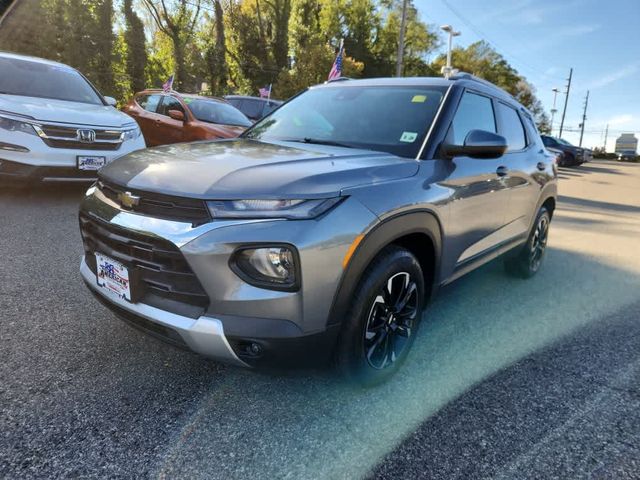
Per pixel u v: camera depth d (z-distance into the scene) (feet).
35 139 16.37
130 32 85.76
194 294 6.08
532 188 12.70
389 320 7.54
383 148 8.79
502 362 8.96
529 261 14.07
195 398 7.12
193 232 5.89
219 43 102.68
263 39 110.52
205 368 7.91
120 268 6.70
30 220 15.72
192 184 6.20
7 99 16.80
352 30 147.95
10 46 71.87
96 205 7.22
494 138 8.52
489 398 7.68
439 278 8.75
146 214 6.34
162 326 6.30
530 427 6.98
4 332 8.54
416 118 9.21
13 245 13.15
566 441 6.70
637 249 19.57
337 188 6.45
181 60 100.37
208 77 101.81
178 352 8.31
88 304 9.91
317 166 6.98
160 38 111.45
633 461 6.36
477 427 6.90
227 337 5.91
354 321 6.72
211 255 5.80
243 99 44.70
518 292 13.19
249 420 6.73
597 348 9.78
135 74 86.89
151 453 5.96
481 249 10.37
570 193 39.81
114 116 18.76
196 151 7.97
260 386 7.54
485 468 6.08
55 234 14.46
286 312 5.96
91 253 7.72
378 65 151.53
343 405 7.22
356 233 6.33
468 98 10.15
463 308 11.77
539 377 8.46
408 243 8.10
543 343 9.91
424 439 6.56
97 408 6.72
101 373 7.55
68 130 16.90
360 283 6.78
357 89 10.85
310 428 6.65
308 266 5.92
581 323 11.10
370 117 9.66
